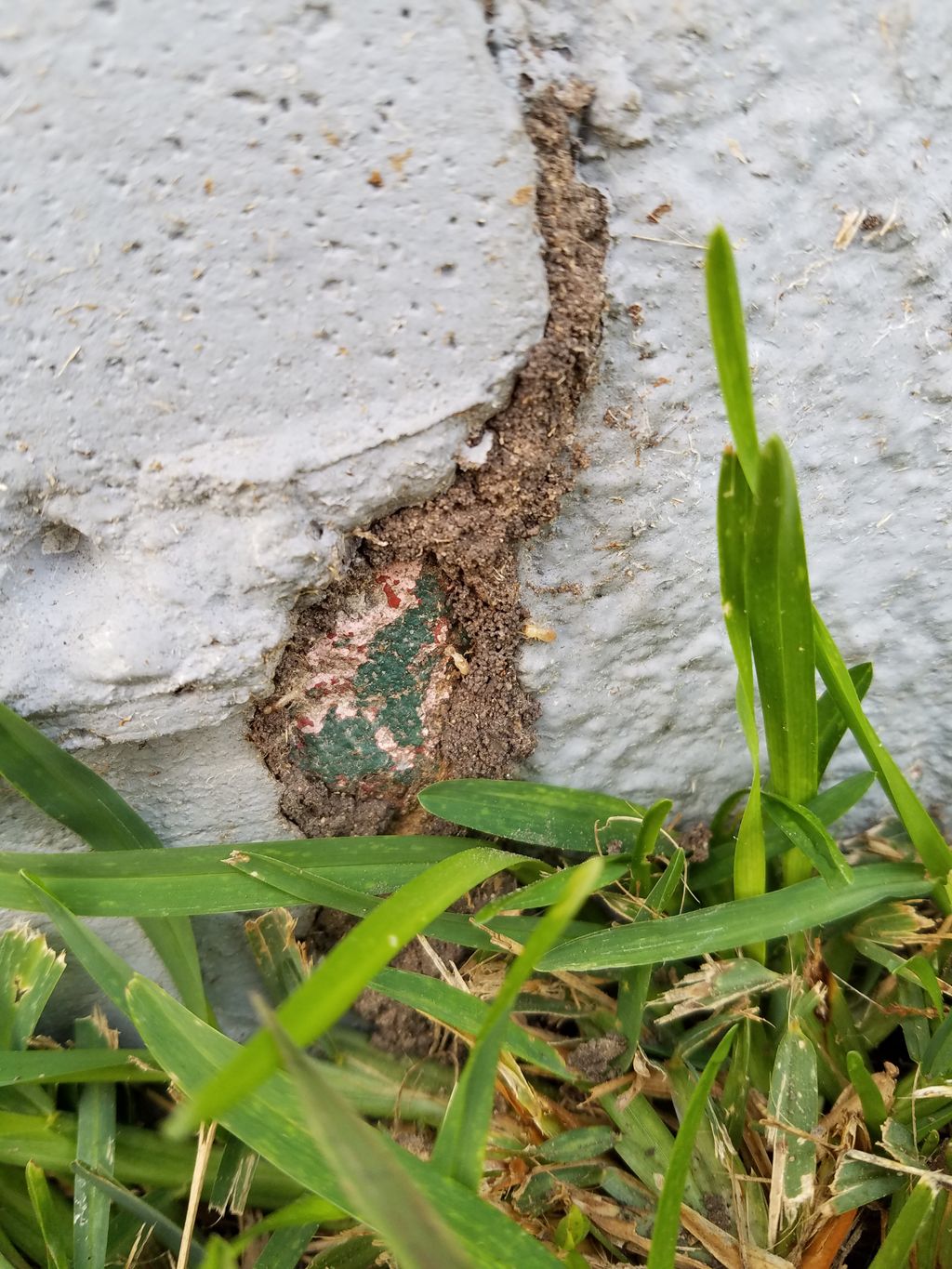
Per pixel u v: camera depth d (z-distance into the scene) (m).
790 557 0.12
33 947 0.15
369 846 0.15
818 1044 0.15
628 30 0.12
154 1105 0.17
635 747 0.17
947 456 0.15
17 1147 0.14
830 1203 0.14
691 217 0.13
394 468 0.13
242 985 0.18
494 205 0.12
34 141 0.11
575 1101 0.16
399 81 0.11
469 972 0.16
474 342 0.13
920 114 0.13
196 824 0.16
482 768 0.16
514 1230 0.11
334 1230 0.15
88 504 0.13
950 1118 0.14
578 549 0.15
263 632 0.13
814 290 0.14
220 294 0.12
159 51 0.11
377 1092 0.16
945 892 0.15
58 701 0.13
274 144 0.11
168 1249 0.15
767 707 0.13
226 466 0.12
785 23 0.12
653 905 0.15
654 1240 0.11
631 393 0.14
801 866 0.15
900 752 0.18
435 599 0.15
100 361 0.12
